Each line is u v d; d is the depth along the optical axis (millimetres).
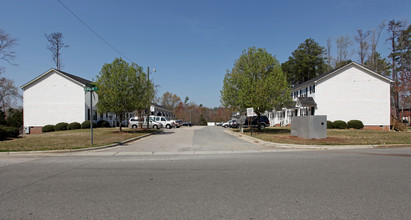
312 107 31891
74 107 32062
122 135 18172
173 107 95125
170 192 4805
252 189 4949
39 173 6551
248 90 20156
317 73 55406
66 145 11867
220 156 9539
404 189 4898
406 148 11758
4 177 6105
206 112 103250
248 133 21500
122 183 5504
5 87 43281
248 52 22484
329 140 13891
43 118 31953
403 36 38500
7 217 3623
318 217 3555
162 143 14438
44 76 32219
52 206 4074
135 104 20703
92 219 3545
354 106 30344
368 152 10352
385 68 46375
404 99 32250
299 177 5906
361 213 3693
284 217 3564
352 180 5602
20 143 12586
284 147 12422
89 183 5516
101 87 19688
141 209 3922
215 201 4266
